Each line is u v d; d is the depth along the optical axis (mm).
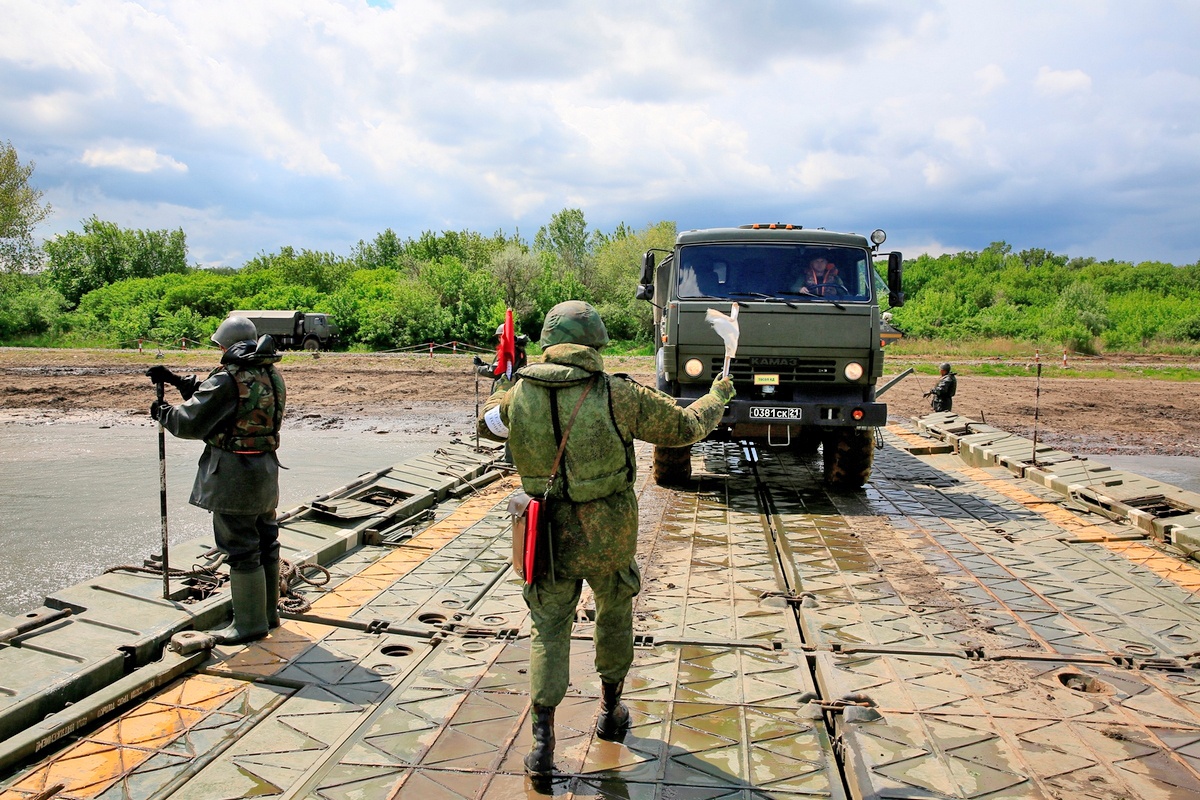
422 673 4266
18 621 4391
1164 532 6992
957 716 3740
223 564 5344
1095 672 4277
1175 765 3320
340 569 6113
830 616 5125
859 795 3143
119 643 4223
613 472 3332
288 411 20266
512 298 46188
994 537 7168
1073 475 9406
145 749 3469
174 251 72688
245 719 3738
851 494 9156
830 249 8742
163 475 4785
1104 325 42188
